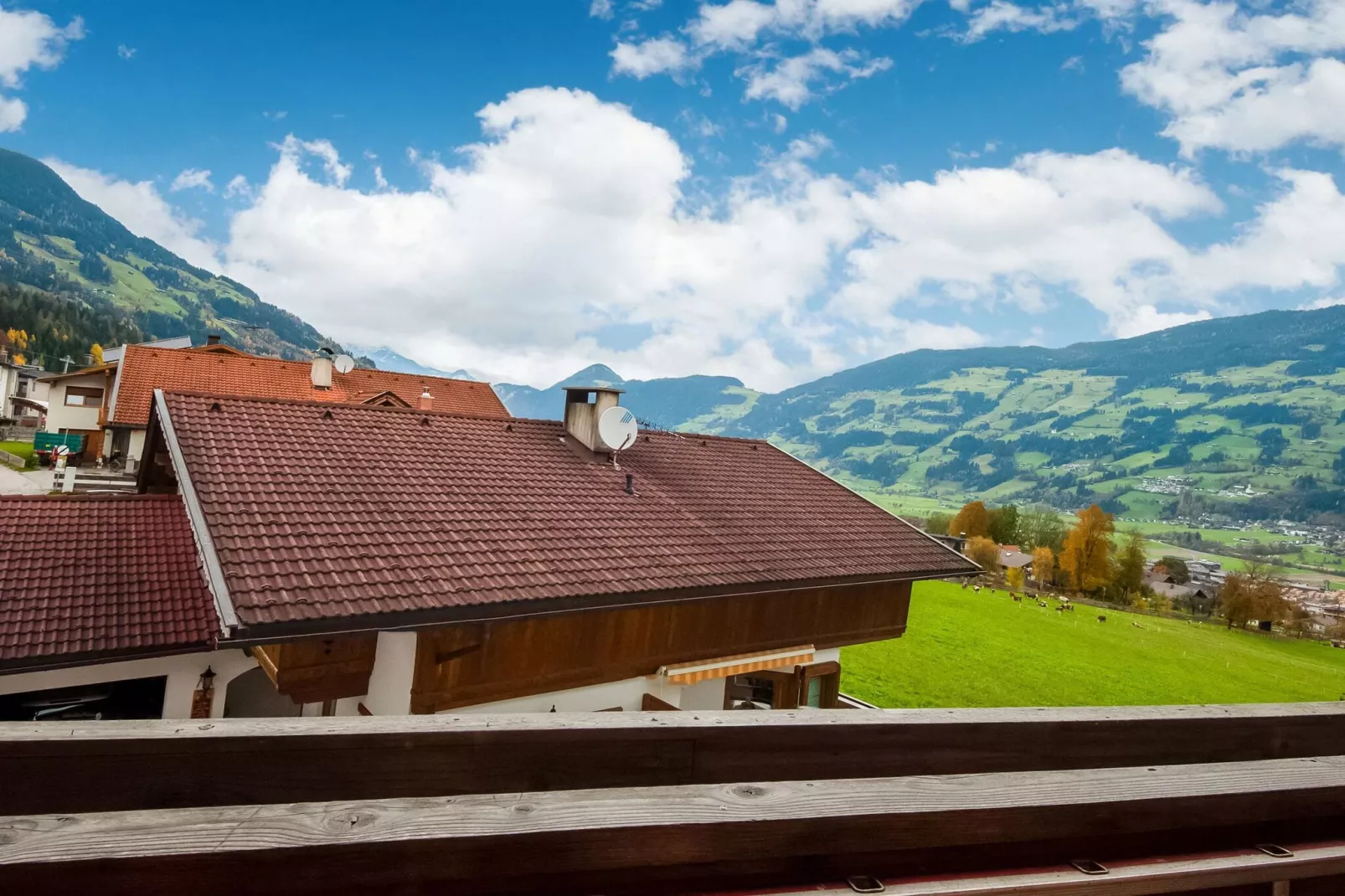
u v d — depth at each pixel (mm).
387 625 8484
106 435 42438
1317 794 2082
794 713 2012
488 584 9492
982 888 1609
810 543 13836
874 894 1555
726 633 12805
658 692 12219
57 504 11414
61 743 1528
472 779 1744
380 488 10945
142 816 1360
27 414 70125
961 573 15156
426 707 9734
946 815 1694
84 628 9117
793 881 1602
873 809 1643
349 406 13125
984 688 33625
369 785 1690
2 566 9797
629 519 12547
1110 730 2287
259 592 8102
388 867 1381
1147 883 1758
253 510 9461
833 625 14266
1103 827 1845
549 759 1791
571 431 14984
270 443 11195
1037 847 1799
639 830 1491
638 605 10641
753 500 15062
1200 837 1971
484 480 12289
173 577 10430
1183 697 39625
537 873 1454
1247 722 2459
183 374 37812
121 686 10484
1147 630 61094
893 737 2059
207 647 9500
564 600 9789
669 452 16156
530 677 10703
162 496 12359
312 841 1345
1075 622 57719
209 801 1604
